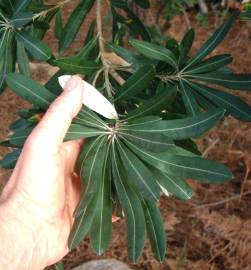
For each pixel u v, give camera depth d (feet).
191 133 0.81
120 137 0.84
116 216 0.94
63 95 0.82
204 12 3.38
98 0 1.13
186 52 1.02
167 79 0.99
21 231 0.91
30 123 1.00
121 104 0.98
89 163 0.83
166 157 0.82
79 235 0.82
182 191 0.83
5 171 2.42
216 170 0.80
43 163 0.88
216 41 0.97
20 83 0.85
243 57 3.13
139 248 0.82
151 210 0.85
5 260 0.89
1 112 2.78
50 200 0.92
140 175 0.80
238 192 2.37
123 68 1.03
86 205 0.81
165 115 0.89
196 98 0.98
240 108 0.95
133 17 1.33
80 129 0.84
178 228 2.22
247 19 0.97
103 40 1.08
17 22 0.96
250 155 2.50
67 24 1.21
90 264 1.96
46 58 0.93
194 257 2.11
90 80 1.03
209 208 2.29
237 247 2.09
